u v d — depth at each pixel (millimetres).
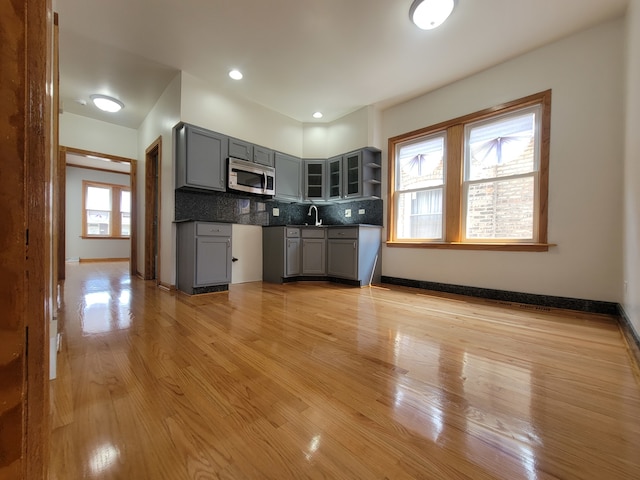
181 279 3172
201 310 2352
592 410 1013
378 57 2754
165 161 3396
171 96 3223
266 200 4160
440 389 1147
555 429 908
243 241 3869
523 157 2760
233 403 1035
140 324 1958
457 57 2756
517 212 2791
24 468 375
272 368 1316
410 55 2727
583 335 1799
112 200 7375
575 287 2418
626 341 1696
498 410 1009
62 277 4043
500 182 2904
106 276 4309
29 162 376
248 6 2143
